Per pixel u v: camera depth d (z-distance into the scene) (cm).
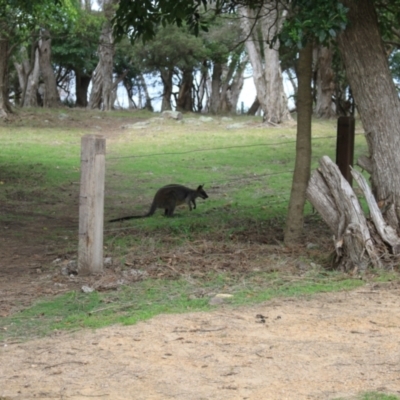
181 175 2056
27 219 1445
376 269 840
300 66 1051
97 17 3725
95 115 3956
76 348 603
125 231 1230
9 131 3120
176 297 768
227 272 870
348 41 927
